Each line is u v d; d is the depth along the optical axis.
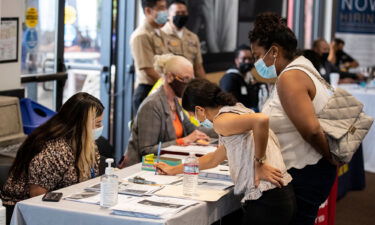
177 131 3.84
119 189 2.77
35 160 2.86
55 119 3.00
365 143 6.99
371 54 9.61
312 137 2.74
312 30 10.11
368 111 6.85
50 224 2.49
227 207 2.85
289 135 2.85
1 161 3.52
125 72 5.99
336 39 8.99
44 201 2.57
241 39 7.63
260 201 2.67
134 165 3.36
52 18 5.16
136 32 5.48
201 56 6.50
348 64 9.09
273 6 8.56
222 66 7.19
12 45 4.40
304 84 2.76
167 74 3.69
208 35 6.80
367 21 9.57
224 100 2.73
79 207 2.49
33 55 4.98
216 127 2.69
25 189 2.93
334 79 7.07
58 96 5.27
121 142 6.08
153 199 2.62
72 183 2.90
